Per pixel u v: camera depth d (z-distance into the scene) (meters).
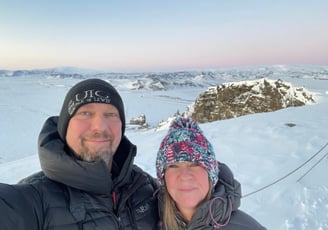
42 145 0.59
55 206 0.54
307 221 1.64
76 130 0.60
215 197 0.59
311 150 2.77
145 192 0.69
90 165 0.57
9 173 3.85
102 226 0.56
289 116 4.34
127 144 0.67
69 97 0.62
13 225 0.47
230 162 2.79
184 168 0.61
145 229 0.64
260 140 3.32
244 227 0.60
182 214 0.63
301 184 2.11
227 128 4.11
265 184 2.21
